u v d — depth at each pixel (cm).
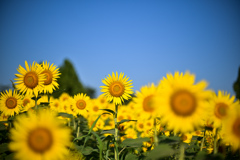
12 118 429
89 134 341
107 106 789
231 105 276
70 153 303
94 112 767
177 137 237
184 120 213
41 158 227
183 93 217
